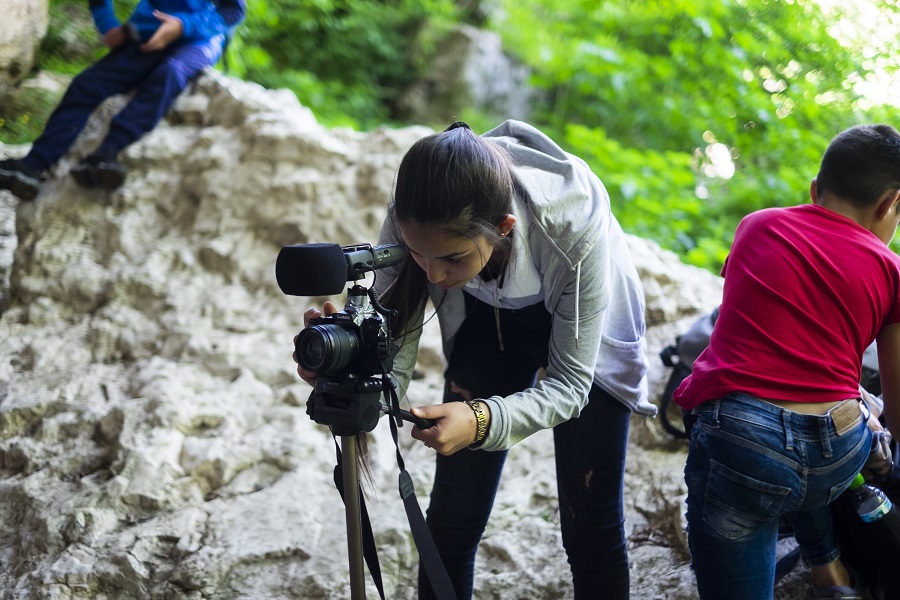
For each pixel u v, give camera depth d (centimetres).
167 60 394
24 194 369
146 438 286
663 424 283
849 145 195
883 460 215
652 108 713
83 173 368
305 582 254
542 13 812
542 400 174
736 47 686
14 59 483
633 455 295
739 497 180
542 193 171
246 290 353
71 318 348
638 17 769
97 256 362
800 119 626
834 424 178
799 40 653
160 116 388
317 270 156
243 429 299
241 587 254
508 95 800
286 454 287
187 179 377
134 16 403
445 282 168
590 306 174
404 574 265
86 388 313
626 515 278
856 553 218
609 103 752
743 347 187
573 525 203
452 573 207
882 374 188
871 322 184
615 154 607
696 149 700
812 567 223
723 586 184
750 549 184
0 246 369
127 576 253
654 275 345
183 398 302
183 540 262
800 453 177
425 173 156
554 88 816
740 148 641
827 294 183
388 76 787
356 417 158
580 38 790
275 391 314
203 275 356
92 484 280
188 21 399
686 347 279
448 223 156
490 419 168
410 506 167
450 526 203
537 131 189
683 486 279
